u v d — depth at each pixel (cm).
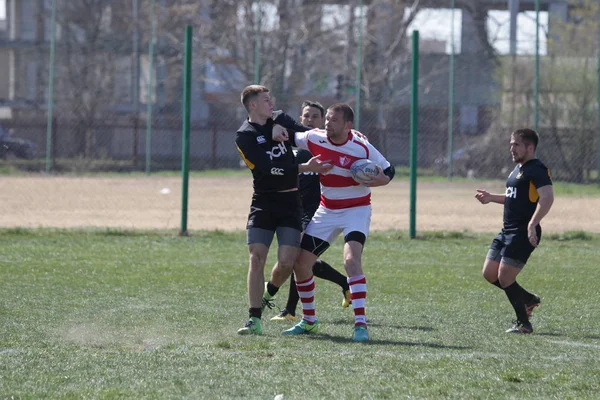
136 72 11306
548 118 8731
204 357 2006
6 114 11506
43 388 1703
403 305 2944
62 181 8675
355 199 2373
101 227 5200
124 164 9869
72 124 9994
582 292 3256
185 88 4812
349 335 2369
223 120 10731
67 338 2231
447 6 10938
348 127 2327
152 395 1653
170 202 6994
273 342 2217
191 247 4453
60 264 3778
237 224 5616
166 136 10800
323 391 1695
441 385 1755
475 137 9575
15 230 4888
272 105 2378
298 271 2389
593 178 8456
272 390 1702
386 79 10981
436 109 9988
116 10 11756
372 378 1811
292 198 2381
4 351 2042
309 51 11188
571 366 1961
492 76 9906
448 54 10188
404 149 9894
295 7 11150
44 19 12469
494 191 8031
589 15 10450
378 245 4606
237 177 9306
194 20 11756
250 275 2364
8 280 3306
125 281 3362
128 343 2181
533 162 2477
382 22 11256
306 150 2555
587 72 8762
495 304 2964
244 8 11038
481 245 4656
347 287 2825
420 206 6825
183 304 2867
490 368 1923
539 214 2416
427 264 3962
